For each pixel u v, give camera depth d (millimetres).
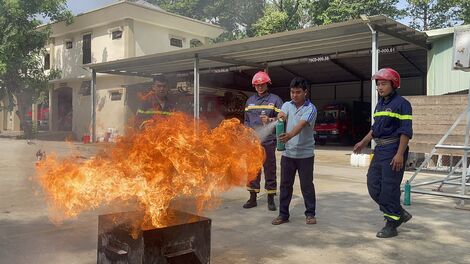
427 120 9719
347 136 21141
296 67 19281
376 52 10914
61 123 21828
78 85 21547
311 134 5039
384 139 4586
